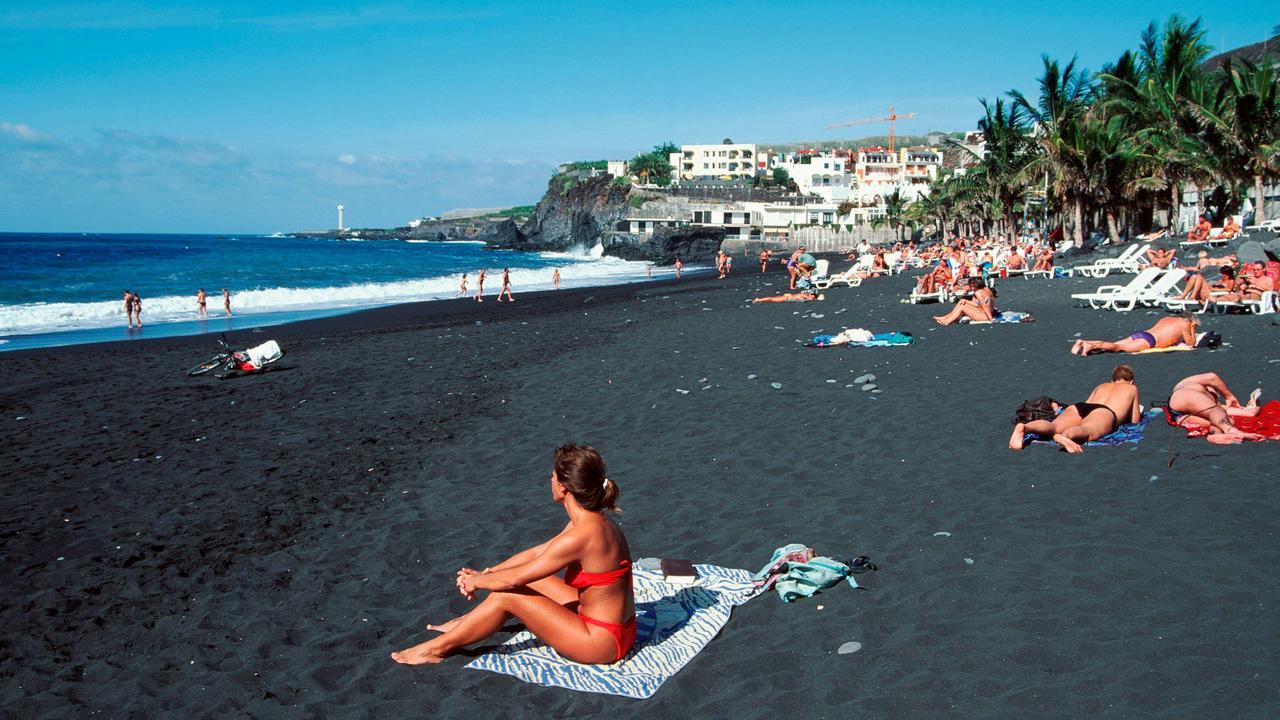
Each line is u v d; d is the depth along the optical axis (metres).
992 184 53.38
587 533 4.27
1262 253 19.42
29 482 8.95
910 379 11.59
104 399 14.21
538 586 4.59
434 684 4.39
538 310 33.84
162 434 11.20
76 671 4.79
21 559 6.68
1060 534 5.68
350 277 65.38
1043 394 10.07
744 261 106.44
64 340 25.55
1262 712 3.42
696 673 4.32
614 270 84.88
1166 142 33.91
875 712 3.79
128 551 6.78
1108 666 3.93
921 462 7.75
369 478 8.63
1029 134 48.53
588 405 11.62
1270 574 4.75
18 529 7.41
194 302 39.38
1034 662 4.06
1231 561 4.97
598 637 4.34
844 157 151.25
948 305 21.95
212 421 11.92
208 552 6.68
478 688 4.31
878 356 13.68
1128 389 8.02
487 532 6.86
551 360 16.25
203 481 8.77
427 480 8.48
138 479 8.94
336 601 5.64
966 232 88.25
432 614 5.35
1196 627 4.21
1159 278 17.72
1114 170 36.56
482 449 9.59
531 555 4.65
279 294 43.25
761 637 4.67
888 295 26.62
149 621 5.45
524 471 8.59
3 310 33.81
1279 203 32.25
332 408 12.48
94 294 46.06
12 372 17.88
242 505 7.89
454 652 4.73
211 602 5.71
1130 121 38.50
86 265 76.88
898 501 6.75
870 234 115.62
